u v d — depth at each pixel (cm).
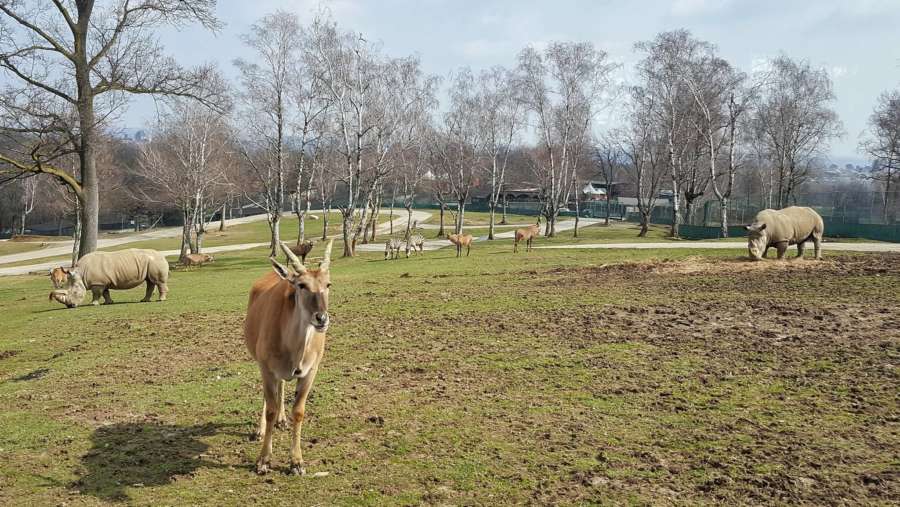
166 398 1020
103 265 2327
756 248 2317
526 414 879
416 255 4166
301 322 678
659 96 5303
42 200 8950
